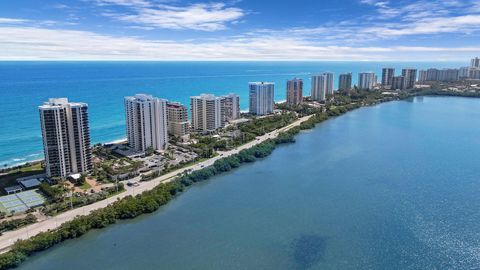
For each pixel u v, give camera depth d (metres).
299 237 161.00
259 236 162.00
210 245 154.88
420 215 180.50
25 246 143.62
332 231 165.88
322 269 139.25
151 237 161.00
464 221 174.00
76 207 181.88
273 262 143.38
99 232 164.75
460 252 148.50
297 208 189.12
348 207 189.75
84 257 145.75
